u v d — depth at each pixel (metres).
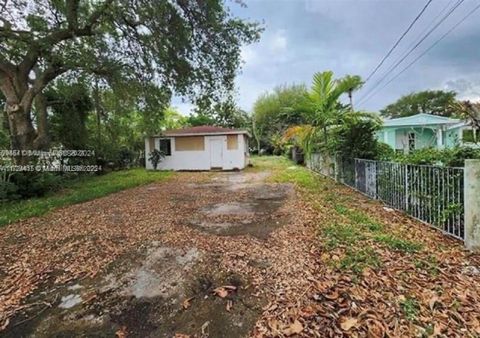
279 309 2.29
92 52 8.20
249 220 4.98
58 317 2.37
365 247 3.39
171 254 3.52
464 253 3.15
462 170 3.53
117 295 2.66
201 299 2.52
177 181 11.45
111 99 12.23
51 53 7.74
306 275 2.78
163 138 16.84
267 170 15.10
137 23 8.00
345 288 2.50
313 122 8.35
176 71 8.98
